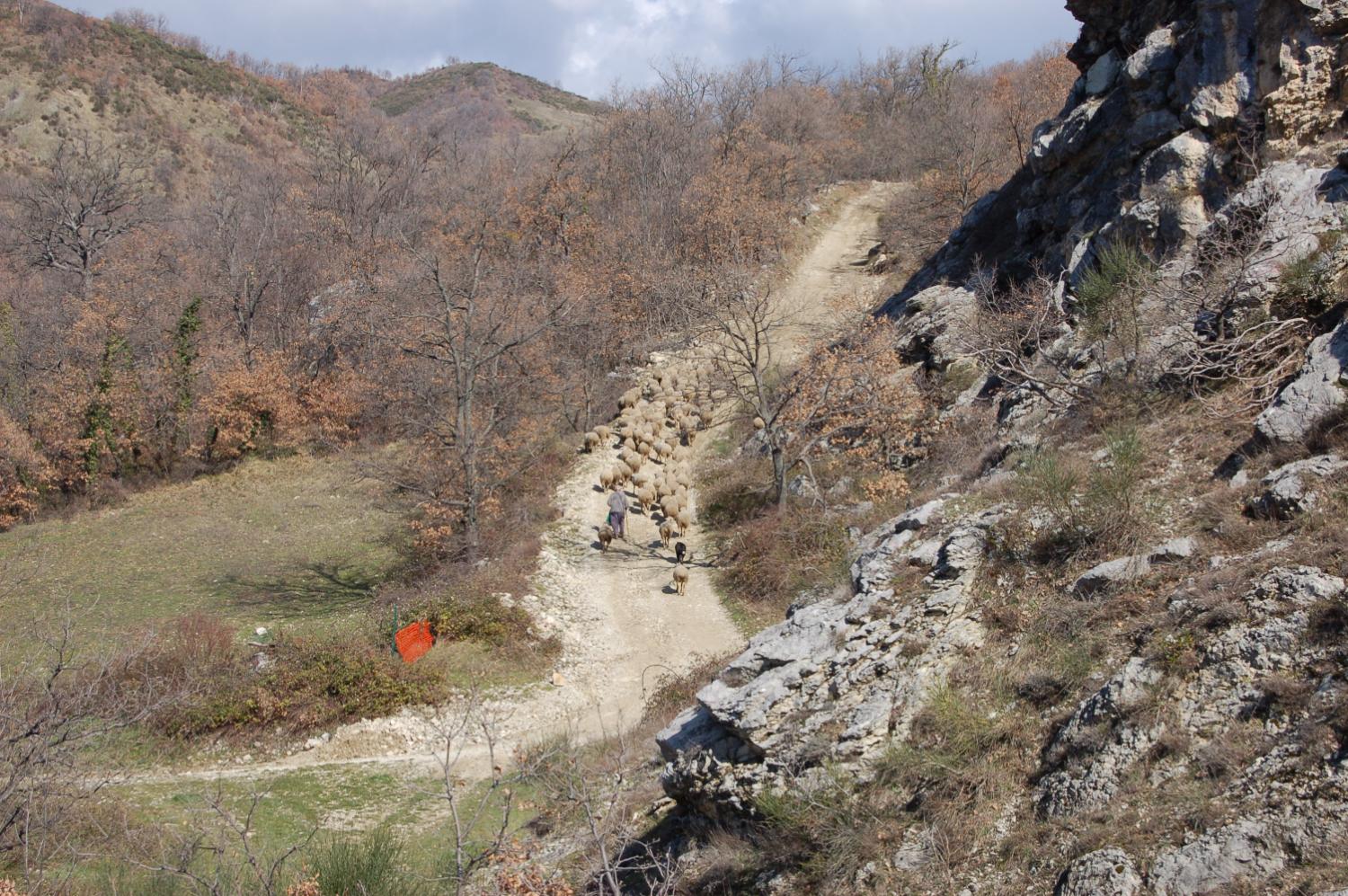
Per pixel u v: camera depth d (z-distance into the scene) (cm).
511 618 2172
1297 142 1769
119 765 1416
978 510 1139
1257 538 890
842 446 2762
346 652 1969
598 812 1213
